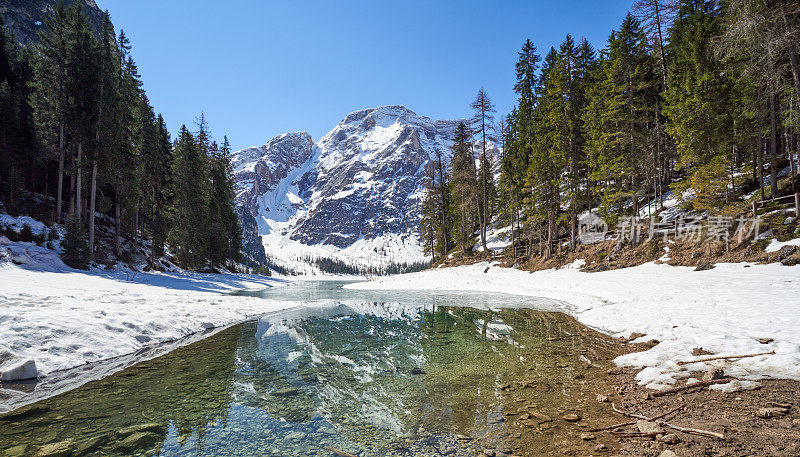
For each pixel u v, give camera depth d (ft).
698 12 81.56
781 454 10.05
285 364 23.12
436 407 15.58
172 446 11.93
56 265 65.16
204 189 150.41
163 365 22.57
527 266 102.32
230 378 20.03
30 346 21.04
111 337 25.73
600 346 26.02
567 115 98.68
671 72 87.92
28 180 121.29
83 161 82.79
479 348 27.14
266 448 11.87
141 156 120.06
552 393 16.90
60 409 15.23
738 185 78.59
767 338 20.39
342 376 20.49
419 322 40.68
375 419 14.37
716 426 12.19
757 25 47.06
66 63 85.56
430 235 180.45
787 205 62.03
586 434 12.44
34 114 93.04
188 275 112.06
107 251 96.43
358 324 39.63
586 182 105.60
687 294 40.45
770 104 65.87
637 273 68.28
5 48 131.23
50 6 237.45
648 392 16.14
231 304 49.42
